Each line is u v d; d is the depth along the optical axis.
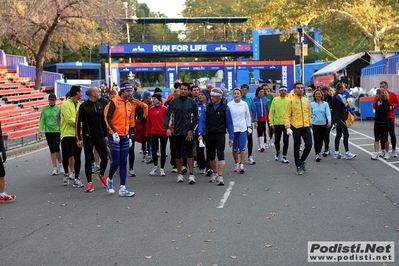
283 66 50.09
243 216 8.30
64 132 11.76
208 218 8.23
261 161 14.68
